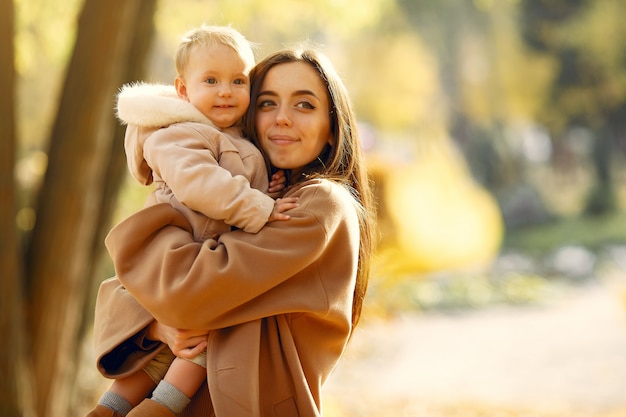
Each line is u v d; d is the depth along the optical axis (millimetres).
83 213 6996
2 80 6250
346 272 3100
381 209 14555
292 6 11750
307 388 2957
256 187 3150
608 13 35156
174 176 2969
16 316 6277
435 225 20078
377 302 12250
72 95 6887
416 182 18109
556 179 39781
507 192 36000
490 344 14602
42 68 13711
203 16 11070
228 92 3180
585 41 35312
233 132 3260
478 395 11016
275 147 3270
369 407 10195
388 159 15266
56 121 6969
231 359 2898
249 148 3184
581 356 13109
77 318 7898
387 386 11516
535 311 18109
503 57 36562
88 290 8070
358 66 33281
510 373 12281
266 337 2996
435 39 36031
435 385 11594
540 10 36312
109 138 7914
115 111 7727
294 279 3012
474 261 24094
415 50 33688
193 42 3234
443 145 33312
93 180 7035
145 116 3125
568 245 29047
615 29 35062
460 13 36219
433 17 35906
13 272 6258
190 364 2996
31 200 8180
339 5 11688
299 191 3066
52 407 7031
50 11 10289
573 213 36188
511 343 14586
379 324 13039
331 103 3320
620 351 13125
